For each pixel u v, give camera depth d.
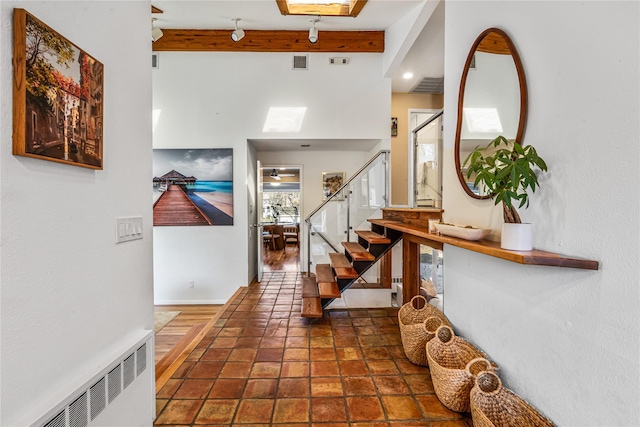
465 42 2.07
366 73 4.27
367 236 3.50
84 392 1.09
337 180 5.52
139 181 1.56
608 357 1.05
